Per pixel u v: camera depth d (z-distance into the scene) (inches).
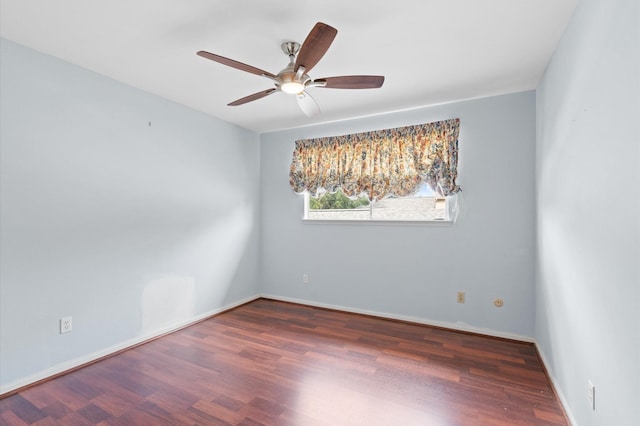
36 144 89.3
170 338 121.4
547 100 95.2
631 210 44.7
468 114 125.6
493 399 82.0
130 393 84.7
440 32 79.3
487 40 82.8
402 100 126.1
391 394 84.4
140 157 116.5
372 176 141.0
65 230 95.7
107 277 106.5
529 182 116.3
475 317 125.7
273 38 82.5
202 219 142.2
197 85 113.0
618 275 48.9
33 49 88.4
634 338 44.3
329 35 60.6
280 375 94.1
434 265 132.8
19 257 86.3
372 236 145.6
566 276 75.2
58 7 69.9
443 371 96.3
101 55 92.0
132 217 114.0
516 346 114.0
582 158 63.9
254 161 173.3
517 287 118.8
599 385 56.7
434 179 128.2
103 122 105.1
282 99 125.0
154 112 121.3
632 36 43.9
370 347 113.3
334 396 83.5
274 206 172.6
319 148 155.8
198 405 79.7
